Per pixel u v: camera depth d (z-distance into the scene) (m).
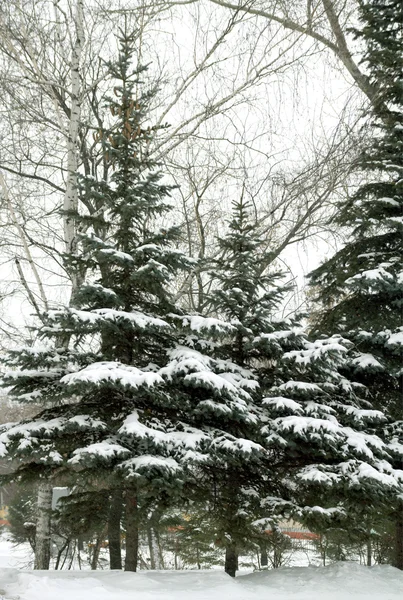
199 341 8.98
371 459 8.22
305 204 13.27
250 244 9.73
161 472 7.01
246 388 8.52
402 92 11.24
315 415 8.41
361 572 8.65
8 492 23.05
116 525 9.83
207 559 15.16
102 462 7.25
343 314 11.39
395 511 9.83
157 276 8.06
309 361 8.30
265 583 8.16
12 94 11.28
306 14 12.59
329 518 7.79
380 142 11.52
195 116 11.80
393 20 11.38
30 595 6.44
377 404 10.69
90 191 8.34
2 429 8.17
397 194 11.22
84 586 6.98
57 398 8.08
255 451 7.62
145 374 7.20
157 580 7.87
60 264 12.51
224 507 8.45
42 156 12.48
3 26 10.97
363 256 10.97
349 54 12.84
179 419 8.48
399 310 10.93
